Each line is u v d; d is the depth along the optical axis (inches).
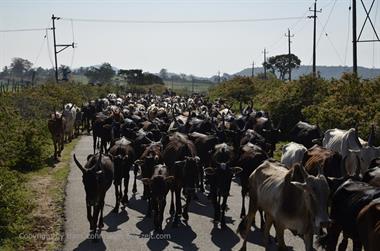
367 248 317.1
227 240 483.2
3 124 745.0
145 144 689.0
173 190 564.1
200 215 567.8
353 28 1090.1
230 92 2209.6
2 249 437.1
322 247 388.5
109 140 946.7
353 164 585.0
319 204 332.2
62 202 607.5
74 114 1205.1
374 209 309.4
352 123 844.0
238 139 799.1
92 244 467.2
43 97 1343.5
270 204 391.2
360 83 955.3
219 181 509.0
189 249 457.7
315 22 1676.9
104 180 487.8
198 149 712.4
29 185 690.2
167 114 1270.9
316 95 1189.7
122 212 578.6
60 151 944.3
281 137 1173.1
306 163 538.9
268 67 3757.4
